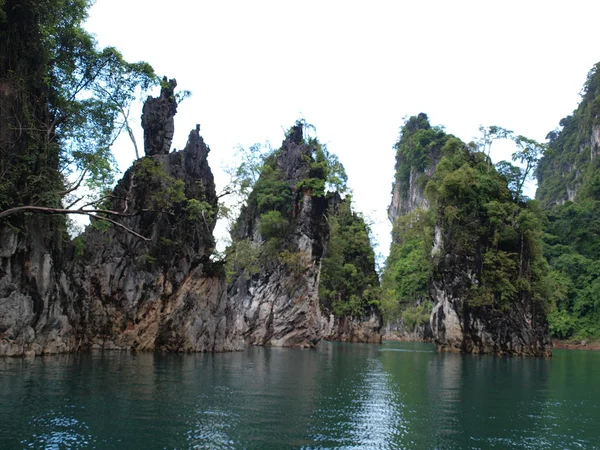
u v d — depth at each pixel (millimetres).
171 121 47562
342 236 105000
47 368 27453
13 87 31297
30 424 15781
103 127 35031
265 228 72188
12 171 31297
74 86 36031
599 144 161750
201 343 45562
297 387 26312
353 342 100375
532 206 72500
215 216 49156
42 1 32906
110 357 35281
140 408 18719
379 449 15055
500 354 65000
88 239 41812
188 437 15211
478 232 67500
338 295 103125
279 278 71812
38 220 32750
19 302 31094
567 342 111312
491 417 20516
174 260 43531
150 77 35688
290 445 14930
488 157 77312
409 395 25406
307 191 73438
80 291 39656
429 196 72625
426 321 121875
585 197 144000
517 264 67125
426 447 15547
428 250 76438
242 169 75875
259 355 49250
